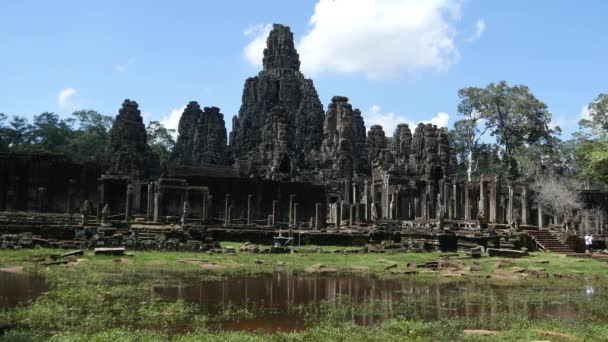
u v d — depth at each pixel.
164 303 18.03
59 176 60.28
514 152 95.56
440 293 23.11
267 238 42.97
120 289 20.31
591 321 17.73
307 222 61.41
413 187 67.31
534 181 77.88
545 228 58.88
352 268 31.05
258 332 14.55
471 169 100.38
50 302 17.31
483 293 23.45
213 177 63.25
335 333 14.45
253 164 75.75
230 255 34.28
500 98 96.56
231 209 61.38
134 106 70.62
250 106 100.94
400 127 95.12
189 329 14.61
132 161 66.81
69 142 92.19
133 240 34.91
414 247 42.03
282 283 24.50
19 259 27.98
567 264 37.16
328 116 86.00
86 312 16.30
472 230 49.59
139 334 13.47
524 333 14.97
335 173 77.50
